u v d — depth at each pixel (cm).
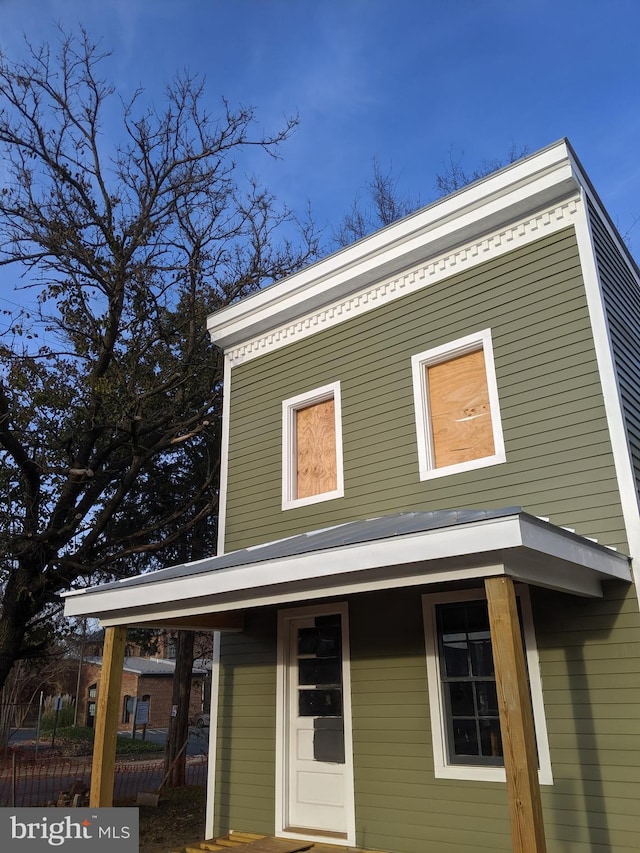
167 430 1362
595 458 569
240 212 1493
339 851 601
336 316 822
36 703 3603
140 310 1359
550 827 501
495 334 666
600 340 592
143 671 3794
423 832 571
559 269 637
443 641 613
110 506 1276
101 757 646
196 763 2098
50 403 1191
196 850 655
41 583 1122
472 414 675
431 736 591
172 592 610
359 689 654
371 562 466
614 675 506
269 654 756
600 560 491
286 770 699
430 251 738
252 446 870
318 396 812
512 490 611
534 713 532
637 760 480
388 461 715
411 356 730
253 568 544
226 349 952
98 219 1295
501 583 418
